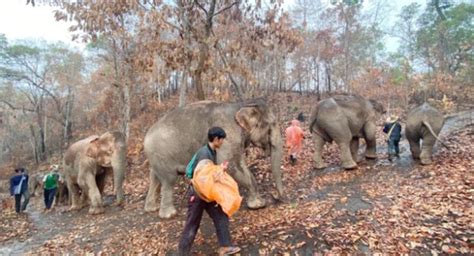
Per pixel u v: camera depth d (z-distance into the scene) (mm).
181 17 10680
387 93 22609
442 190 5918
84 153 9508
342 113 8859
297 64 31000
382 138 12430
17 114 42594
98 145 9469
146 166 14266
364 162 9328
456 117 14719
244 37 11539
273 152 6781
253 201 6453
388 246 4363
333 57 29156
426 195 5801
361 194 6520
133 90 21625
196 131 6621
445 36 25234
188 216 4555
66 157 10344
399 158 9148
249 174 6465
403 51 29516
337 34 29844
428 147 8055
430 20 29078
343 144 8828
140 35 11148
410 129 8367
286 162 10719
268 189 8180
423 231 4559
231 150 6258
